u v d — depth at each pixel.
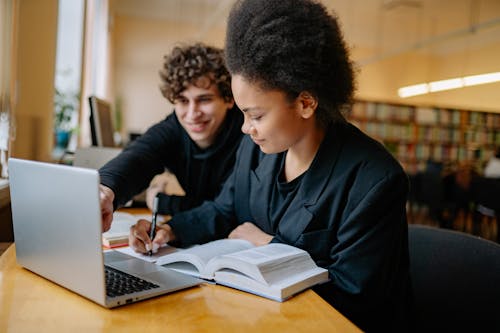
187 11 7.95
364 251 0.93
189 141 1.58
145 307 0.74
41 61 2.35
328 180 1.01
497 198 5.14
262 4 0.91
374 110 8.25
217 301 0.79
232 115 1.56
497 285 1.00
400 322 1.02
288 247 0.98
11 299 0.74
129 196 1.30
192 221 1.24
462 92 8.38
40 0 2.28
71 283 0.77
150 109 8.23
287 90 0.91
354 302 0.92
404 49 6.54
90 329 0.64
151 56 8.22
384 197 0.96
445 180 6.06
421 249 1.18
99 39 5.80
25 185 0.84
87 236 0.71
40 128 2.38
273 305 0.78
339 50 0.96
